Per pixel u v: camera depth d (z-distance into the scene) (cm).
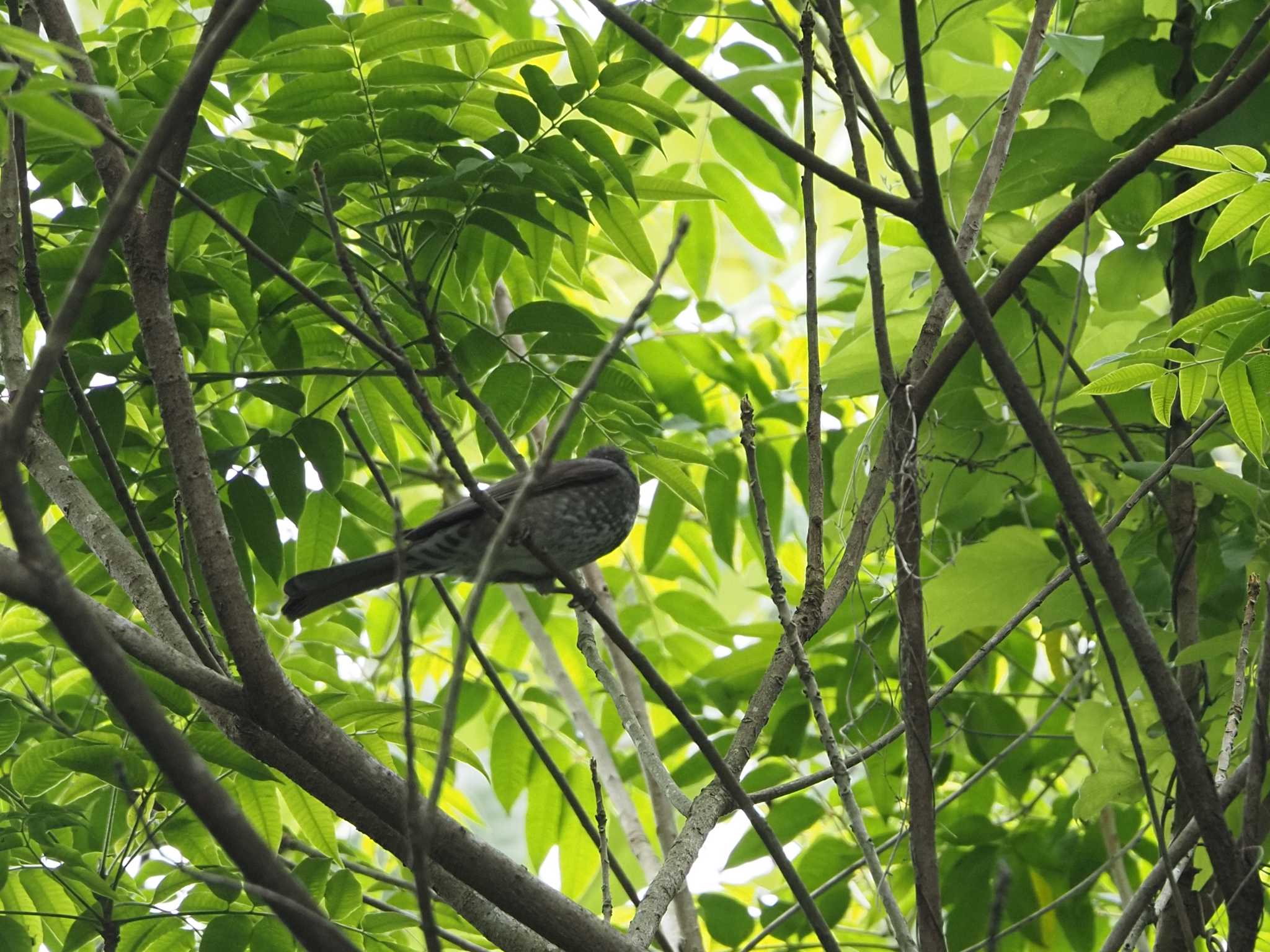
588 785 1233
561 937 664
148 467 953
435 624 1477
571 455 1092
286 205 809
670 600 1319
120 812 958
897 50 1138
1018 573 1019
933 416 1059
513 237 808
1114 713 1007
